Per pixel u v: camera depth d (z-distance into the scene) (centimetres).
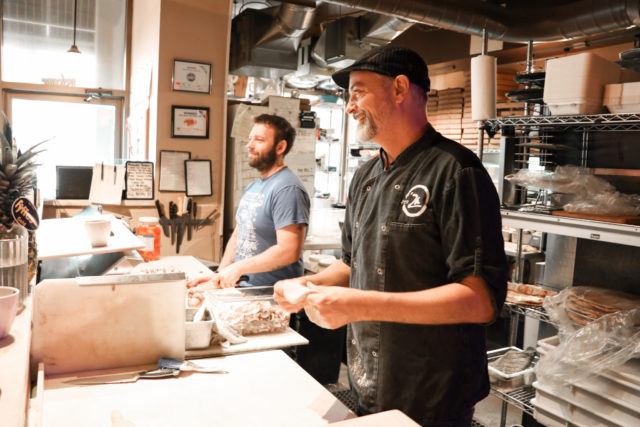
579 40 435
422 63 136
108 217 268
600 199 204
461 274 121
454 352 130
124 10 518
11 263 118
